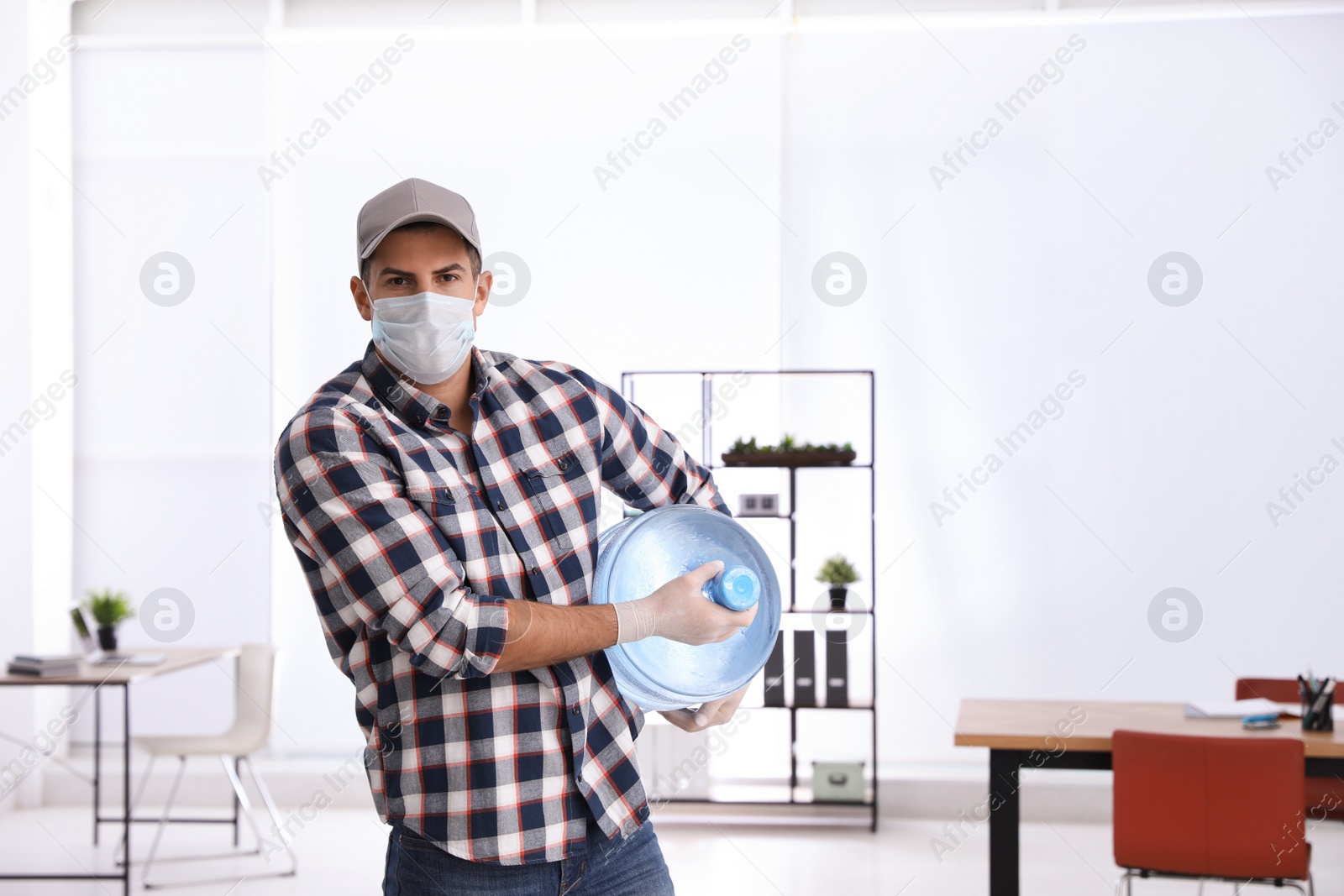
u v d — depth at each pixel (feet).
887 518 15.24
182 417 15.97
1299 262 14.97
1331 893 11.62
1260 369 14.94
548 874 3.71
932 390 15.24
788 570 15.10
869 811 14.48
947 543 15.21
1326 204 14.98
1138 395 15.06
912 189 15.35
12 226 15.23
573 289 15.58
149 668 12.51
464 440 3.85
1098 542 15.06
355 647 3.76
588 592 3.94
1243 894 11.69
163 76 16.05
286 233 15.92
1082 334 15.14
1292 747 8.11
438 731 3.62
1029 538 15.12
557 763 3.73
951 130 15.34
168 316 15.98
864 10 15.62
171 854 13.35
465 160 15.78
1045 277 15.19
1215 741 8.27
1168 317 15.07
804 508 15.25
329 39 15.89
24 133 15.23
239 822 14.71
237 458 15.93
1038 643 15.07
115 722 16.06
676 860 13.00
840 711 15.30
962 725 9.54
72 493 16.02
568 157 15.69
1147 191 15.12
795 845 13.60
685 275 15.51
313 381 15.85
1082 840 13.87
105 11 16.15
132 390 16.01
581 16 15.85
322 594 3.76
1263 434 14.92
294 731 15.84
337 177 15.88
